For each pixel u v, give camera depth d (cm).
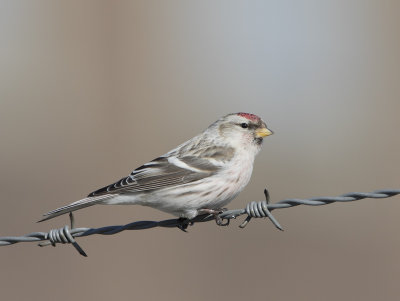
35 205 1555
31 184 1673
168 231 1482
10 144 1909
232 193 870
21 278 1270
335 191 1733
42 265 1323
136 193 833
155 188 830
